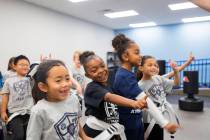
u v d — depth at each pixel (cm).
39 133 105
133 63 136
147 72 174
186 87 484
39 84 107
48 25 584
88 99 123
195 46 809
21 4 504
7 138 198
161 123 107
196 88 479
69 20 667
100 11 625
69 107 114
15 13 489
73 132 113
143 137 148
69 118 112
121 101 108
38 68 109
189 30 816
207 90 638
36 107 106
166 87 190
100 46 833
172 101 560
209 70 786
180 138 282
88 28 761
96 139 117
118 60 145
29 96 209
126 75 129
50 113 107
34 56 538
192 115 410
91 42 776
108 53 838
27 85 209
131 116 137
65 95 107
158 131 161
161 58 869
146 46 893
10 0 478
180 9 609
